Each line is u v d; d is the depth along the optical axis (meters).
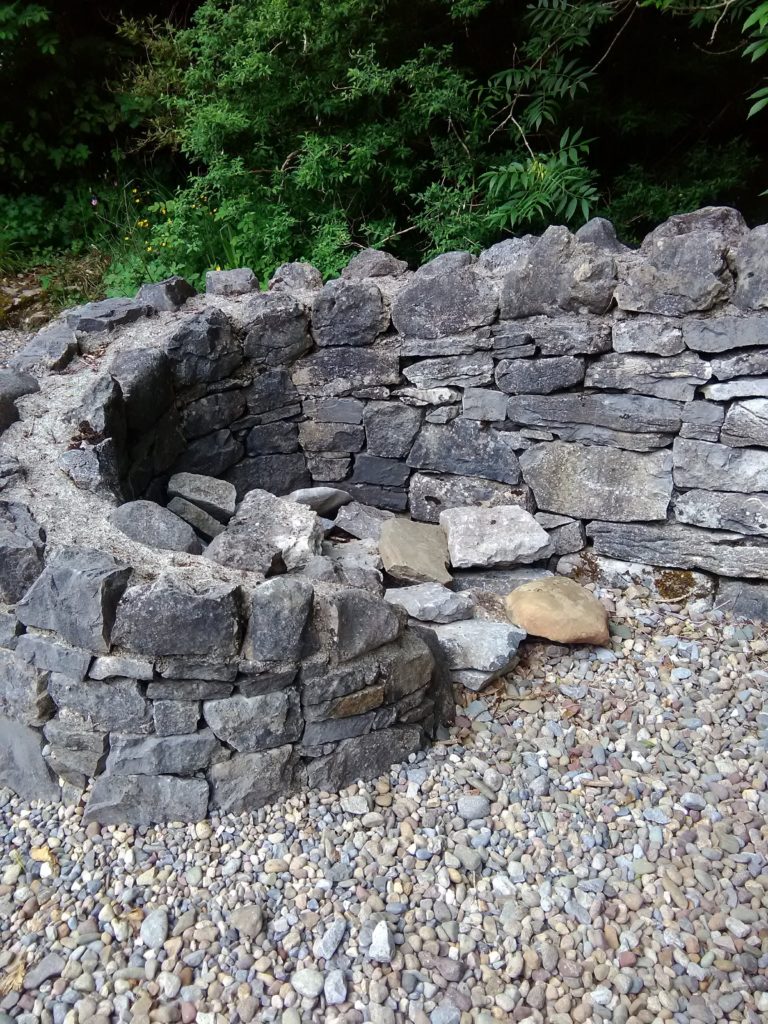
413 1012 1.72
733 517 2.97
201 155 5.57
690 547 3.10
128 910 1.94
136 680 2.03
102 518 2.48
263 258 5.24
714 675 2.80
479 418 3.35
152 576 2.17
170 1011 1.72
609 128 5.84
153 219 6.40
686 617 3.08
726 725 2.59
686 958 1.85
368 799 2.24
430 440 3.50
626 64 5.72
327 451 3.74
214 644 1.98
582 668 2.83
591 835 2.17
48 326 3.74
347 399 3.60
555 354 3.09
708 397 2.88
